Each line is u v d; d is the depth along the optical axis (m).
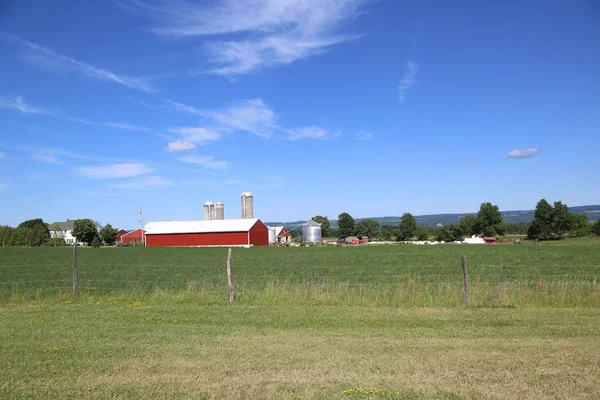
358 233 160.00
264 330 10.05
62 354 8.12
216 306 13.36
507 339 9.14
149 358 7.89
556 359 7.72
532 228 116.06
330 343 8.88
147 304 13.81
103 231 113.25
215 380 6.79
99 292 16.42
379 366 7.40
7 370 7.23
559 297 13.53
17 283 20.03
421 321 10.97
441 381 6.71
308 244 100.38
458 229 132.62
